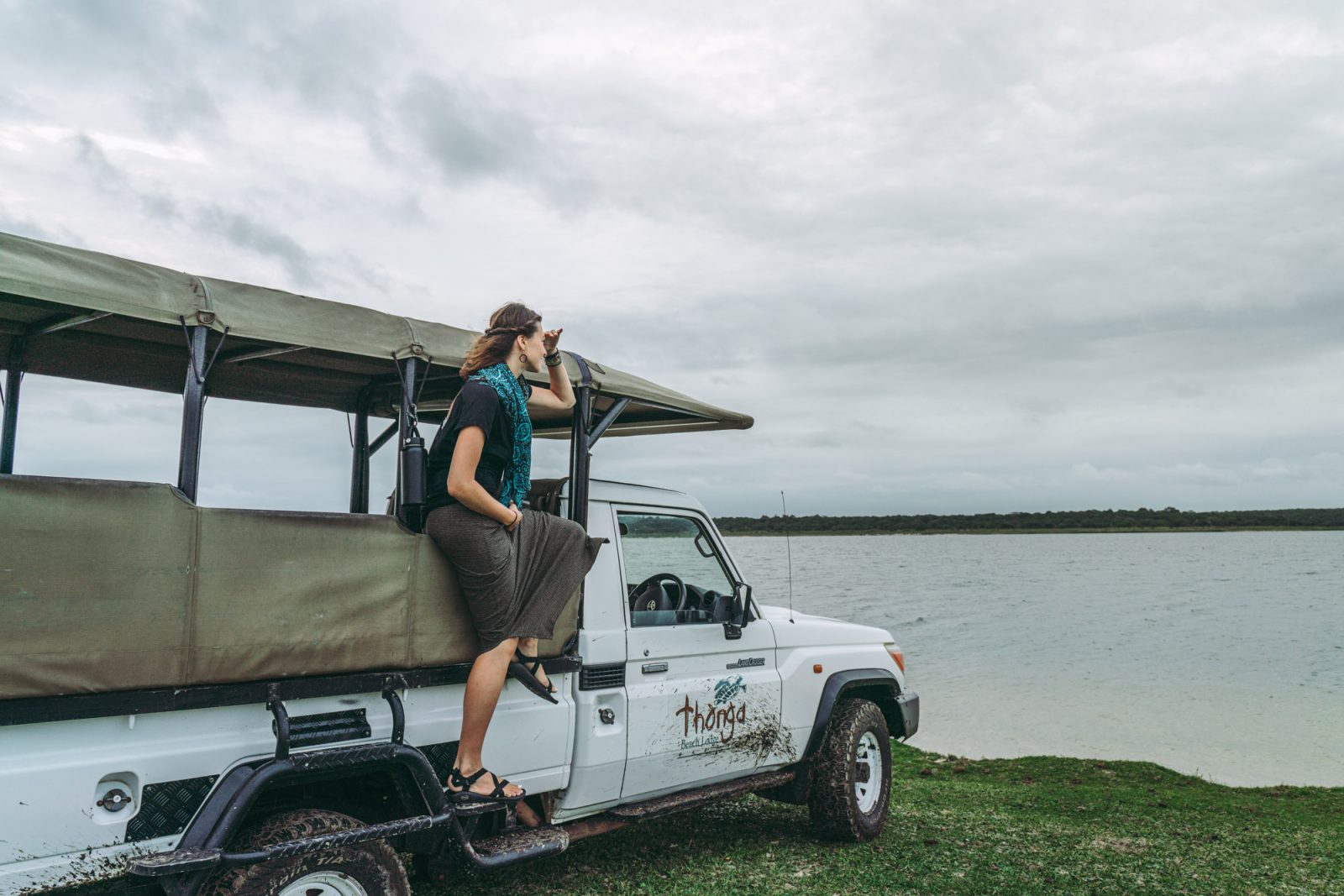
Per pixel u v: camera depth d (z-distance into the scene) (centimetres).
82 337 384
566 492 433
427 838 342
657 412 519
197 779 278
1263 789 983
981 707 1973
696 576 498
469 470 330
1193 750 1512
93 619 258
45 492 253
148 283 283
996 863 537
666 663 453
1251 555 13912
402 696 335
